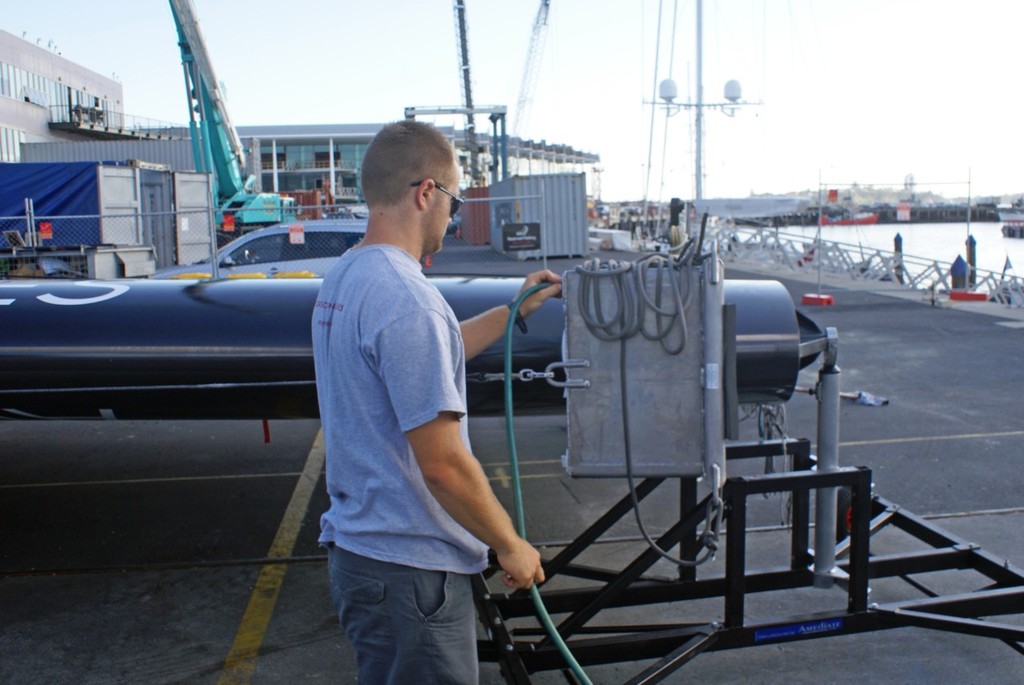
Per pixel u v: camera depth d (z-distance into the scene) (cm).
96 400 436
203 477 614
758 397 383
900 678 338
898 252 1958
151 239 1798
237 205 2661
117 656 363
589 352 267
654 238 3056
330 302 202
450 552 200
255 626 390
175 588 432
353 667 354
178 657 362
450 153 209
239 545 489
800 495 352
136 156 3356
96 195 1670
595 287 263
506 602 327
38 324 435
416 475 195
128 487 593
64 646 372
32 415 454
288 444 698
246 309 442
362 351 190
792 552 360
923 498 546
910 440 684
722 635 299
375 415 192
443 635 200
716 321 260
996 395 840
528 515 532
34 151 3334
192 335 431
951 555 349
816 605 400
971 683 334
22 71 4938
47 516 536
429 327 185
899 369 981
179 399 436
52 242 1641
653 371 266
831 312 1500
